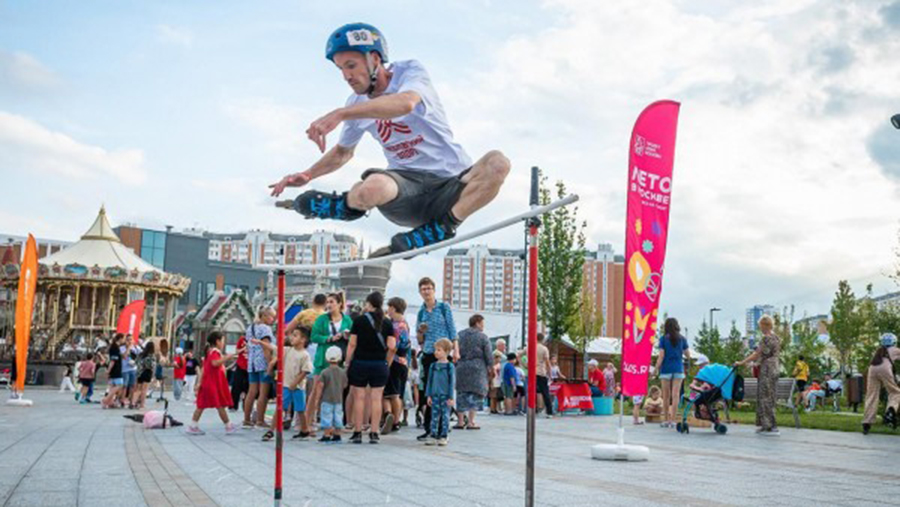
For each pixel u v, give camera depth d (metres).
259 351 13.66
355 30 3.61
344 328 12.38
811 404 28.38
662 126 10.56
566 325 28.88
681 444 12.23
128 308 27.14
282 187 3.82
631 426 16.39
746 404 25.62
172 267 86.50
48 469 7.98
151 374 20.30
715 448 11.56
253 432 13.00
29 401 20.02
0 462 8.52
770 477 8.17
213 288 88.94
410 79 3.68
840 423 17.78
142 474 7.67
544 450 10.91
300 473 7.97
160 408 20.33
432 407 11.41
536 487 7.20
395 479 7.59
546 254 28.84
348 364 11.44
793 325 44.84
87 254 46.25
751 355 14.52
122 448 10.11
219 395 12.55
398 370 13.34
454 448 10.90
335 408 11.51
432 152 3.83
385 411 13.34
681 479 7.93
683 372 15.82
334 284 53.38
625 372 10.20
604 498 6.59
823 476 8.31
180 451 9.91
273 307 13.93
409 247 3.83
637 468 8.88
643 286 10.37
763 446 11.97
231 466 8.41
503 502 6.30
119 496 6.36
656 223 10.52
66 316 44.34
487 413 21.61
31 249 19.59
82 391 22.94
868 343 37.09
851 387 24.81
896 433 14.89
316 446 10.89
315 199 3.71
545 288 28.80
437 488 7.04
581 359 35.94
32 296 20.12
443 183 3.86
